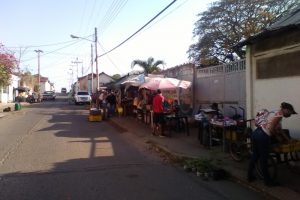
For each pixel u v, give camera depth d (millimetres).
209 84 17703
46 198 7918
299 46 9391
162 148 13250
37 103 60344
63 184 9000
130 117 27594
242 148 10445
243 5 31375
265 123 8344
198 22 33969
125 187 8648
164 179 9359
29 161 11875
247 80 11484
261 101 10953
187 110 19516
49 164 11336
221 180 9234
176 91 19922
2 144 15648
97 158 12164
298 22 8961
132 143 15445
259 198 7734
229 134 11391
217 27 32719
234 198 7742
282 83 10070
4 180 9484
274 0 29500
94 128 21531
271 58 10484
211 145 13008
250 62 11328
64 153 13148
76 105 51656
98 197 7914
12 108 43250
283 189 7980
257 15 30562
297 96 9547
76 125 23297
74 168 10727
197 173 9711
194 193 8117
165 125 17000
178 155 11828
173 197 7840
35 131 20094
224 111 16109
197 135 16328
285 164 9734
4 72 34500
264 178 8305
